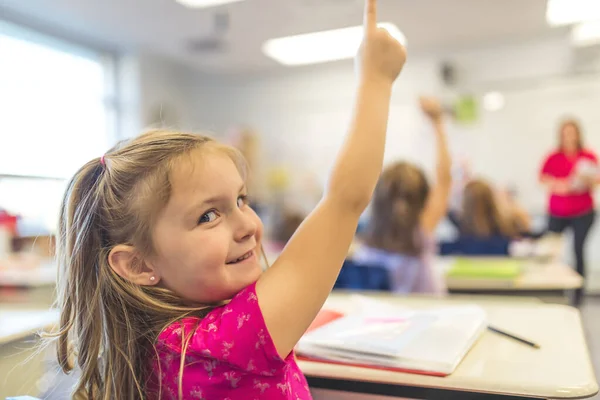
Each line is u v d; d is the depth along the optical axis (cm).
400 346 79
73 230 64
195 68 615
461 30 482
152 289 59
